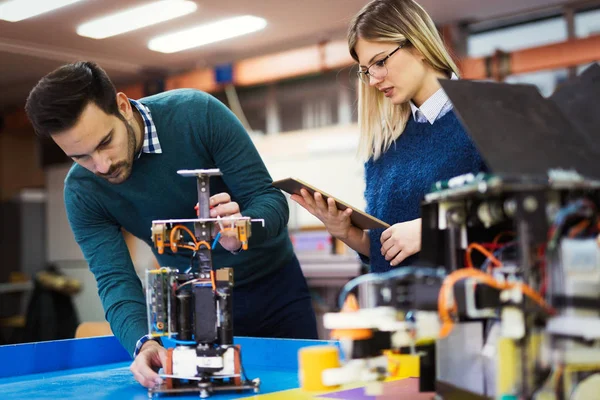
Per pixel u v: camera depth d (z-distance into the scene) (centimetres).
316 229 444
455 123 155
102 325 244
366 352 94
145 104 164
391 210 164
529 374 86
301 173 485
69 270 521
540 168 86
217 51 497
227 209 122
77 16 410
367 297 100
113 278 158
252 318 188
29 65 505
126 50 485
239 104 535
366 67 158
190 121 162
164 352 129
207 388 113
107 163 142
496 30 459
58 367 158
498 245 103
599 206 91
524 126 93
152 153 161
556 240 86
